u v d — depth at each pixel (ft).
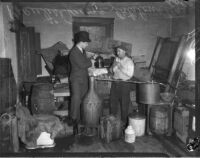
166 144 15.56
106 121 16.16
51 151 14.44
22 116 15.15
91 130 17.31
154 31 24.50
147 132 17.34
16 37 20.22
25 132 14.85
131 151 14.46
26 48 21.62
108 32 24.29
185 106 16.62
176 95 17.80
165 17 24.12
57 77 20.04
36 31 23.59
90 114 16.56
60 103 19.39
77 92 16.61
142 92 16.92
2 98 15.61
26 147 14.71
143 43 24.50
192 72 18.11
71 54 16.61
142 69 20.99
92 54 21.42
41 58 23.22
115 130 16.06
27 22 23.47
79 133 17.04
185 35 18.56
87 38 16.78
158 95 16.83
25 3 20.83
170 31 24.31
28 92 19.89
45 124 15.07
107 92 20.52
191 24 19.99
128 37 24.49
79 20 23.97
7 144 14.06
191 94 16.42
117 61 18.40
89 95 16.74
